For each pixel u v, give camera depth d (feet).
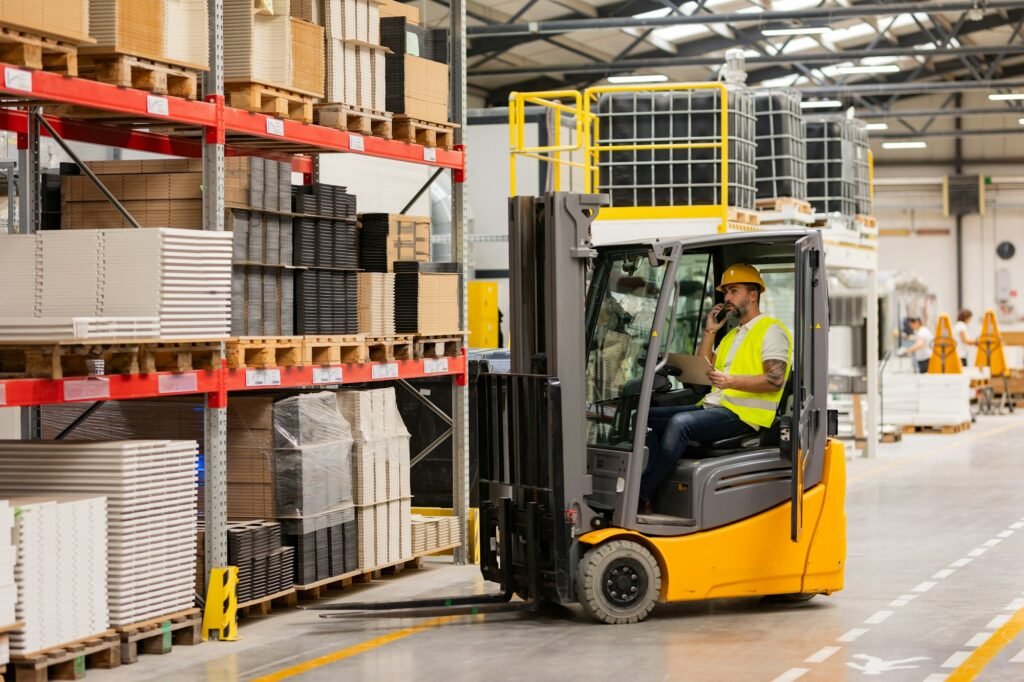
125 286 23.03
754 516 27.04
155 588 23.72
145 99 23.18
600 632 25.49
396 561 31.37
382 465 30.76
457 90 33.94
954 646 24.14
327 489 28.63
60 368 21.26
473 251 61.82
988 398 99.19
